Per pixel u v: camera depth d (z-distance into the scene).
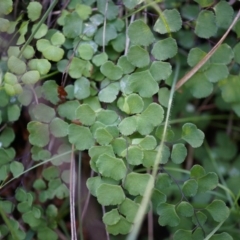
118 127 0.71
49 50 0.72
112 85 0.72
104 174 0.70
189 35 0.77
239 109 0.74
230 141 0.79
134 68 0.72
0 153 0.73
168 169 0.75
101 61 0.73
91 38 0.73
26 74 0.72
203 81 0.73
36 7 0.73
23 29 0.73
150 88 0.71
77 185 0.76
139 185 0.70
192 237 0.71
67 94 0.73
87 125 0.71
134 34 0.72
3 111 0.73
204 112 0.79
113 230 0.70
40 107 0.72
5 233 0.73
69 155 0.73
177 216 0.71
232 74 0.76
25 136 0.76
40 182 0.74
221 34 0.77
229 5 0.73
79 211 0.73
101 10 0.74
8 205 0.73
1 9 0.72
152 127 0.71
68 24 0.73
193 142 0.71
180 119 0.77
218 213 0.71
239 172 0.78
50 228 0.74
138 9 0.73
